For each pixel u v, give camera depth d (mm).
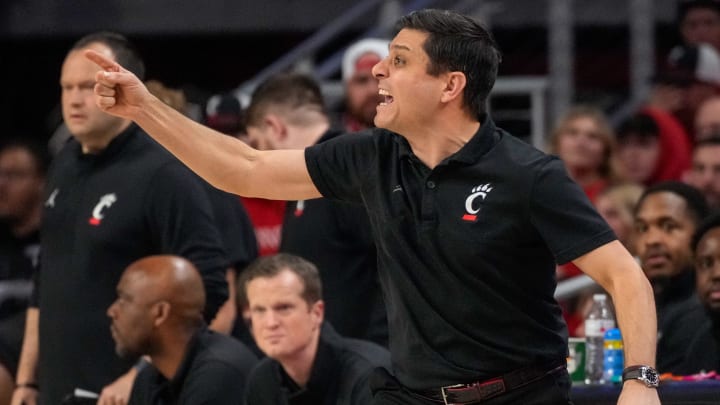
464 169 13234
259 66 36406
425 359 13430
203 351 18641
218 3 35875
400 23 13633
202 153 14141
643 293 12758
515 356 13203
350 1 35344
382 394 13953
